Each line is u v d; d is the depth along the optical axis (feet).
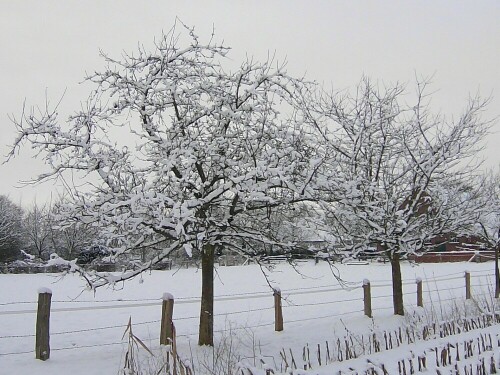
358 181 30.66
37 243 129.80
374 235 37.47
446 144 40.55
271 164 27.32
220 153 28.86
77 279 82.94
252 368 17.16
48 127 26.71
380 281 72.13
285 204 28.99
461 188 42.80
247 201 26.63
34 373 23.36
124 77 29.14
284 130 29.40
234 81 29.99
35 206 138.31
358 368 21.18
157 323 41.09
